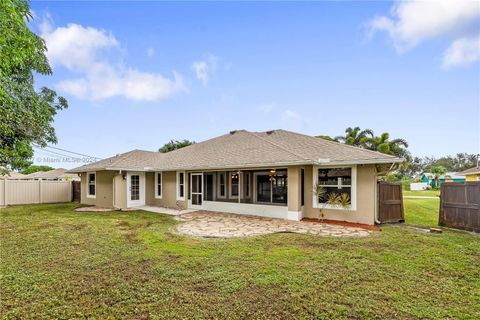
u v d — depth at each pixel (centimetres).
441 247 618
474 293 379
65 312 323
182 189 1425
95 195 1571
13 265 489
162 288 394
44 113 946
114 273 453
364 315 319
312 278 430
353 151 1015
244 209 1190
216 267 483
